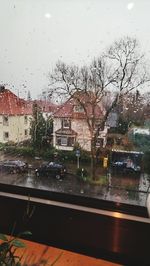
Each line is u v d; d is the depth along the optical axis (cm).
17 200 192
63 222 182
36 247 184
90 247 177
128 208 166
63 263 169
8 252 88
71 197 179
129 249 167
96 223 173
